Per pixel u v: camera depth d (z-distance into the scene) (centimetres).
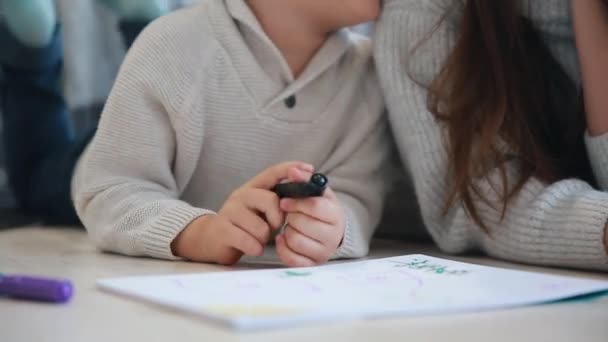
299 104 157
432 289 113
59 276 125
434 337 102
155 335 101
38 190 194
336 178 158
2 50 195
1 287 110
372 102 162
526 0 156
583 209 137
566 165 153
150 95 153
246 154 157
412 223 177
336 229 134
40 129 200
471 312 108
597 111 147
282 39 156
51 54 198
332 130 159
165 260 139
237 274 119
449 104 151
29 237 166
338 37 159
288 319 102
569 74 158
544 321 106
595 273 137
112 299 111
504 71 152
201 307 105
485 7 153
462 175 147
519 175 147
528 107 153
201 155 157
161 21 157
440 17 157
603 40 148
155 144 152
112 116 153
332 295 110
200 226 138
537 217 141
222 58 155
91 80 219
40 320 105
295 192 131
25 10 192
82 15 216
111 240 143
